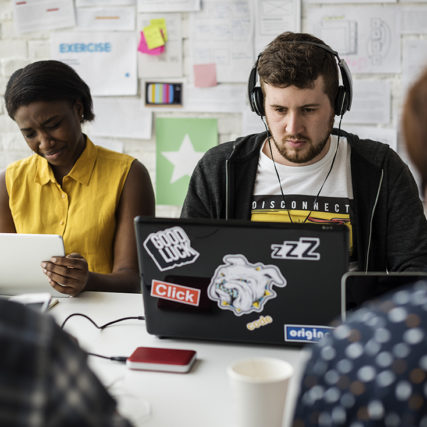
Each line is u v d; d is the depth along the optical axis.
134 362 0.97
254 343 1.06
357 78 2.36
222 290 1.03
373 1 2.30
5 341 0.43
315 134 1.31
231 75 2.44
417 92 0.47
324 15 2.34
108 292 1.40
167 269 1.04
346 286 0.95
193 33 2.43
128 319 1.21
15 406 0.42
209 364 0.99
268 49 1.32
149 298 1.06
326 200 1.40
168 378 0.94
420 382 0.41
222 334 1.05
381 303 0.46
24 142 2.61
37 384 0.43
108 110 2.54
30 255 1.32
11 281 1.36
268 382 0.71
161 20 2.45
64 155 1.61
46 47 2.54
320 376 0.45
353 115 2.38
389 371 0.42
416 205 1.42
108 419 0.47
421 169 0.48
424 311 0.43
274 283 1.00
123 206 1.66
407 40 2.30
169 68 2.47
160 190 2.55
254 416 0.72
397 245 1.40
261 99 1.42
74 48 2.52
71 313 1.25
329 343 0.46
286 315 1.01
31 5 2.53
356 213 1.39
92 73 2.52
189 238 1.02
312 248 0.97
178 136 2.51
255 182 1.45
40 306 1.23
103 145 2.56
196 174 1.50
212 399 0.87
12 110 1.55
